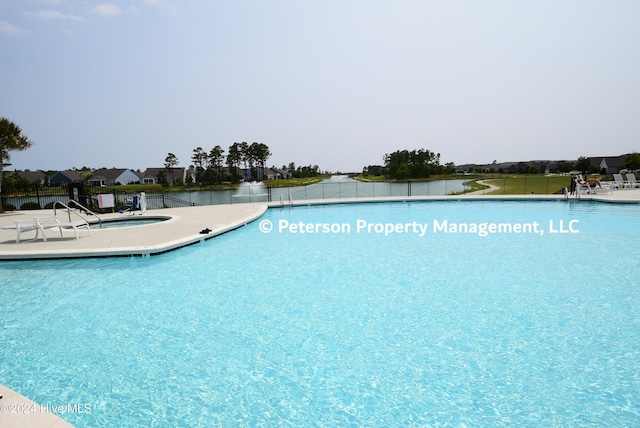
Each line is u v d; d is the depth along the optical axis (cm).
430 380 339
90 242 888
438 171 8656
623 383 328
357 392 323
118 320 483
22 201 2403
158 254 820
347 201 2058
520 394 315
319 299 552
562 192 2383
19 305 538
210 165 8494
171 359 384
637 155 7056
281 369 362
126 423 287
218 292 589
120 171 7512
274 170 10981
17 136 1995
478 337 422
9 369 369
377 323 464
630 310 492
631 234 1027
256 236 1091
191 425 283
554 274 662
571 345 399
